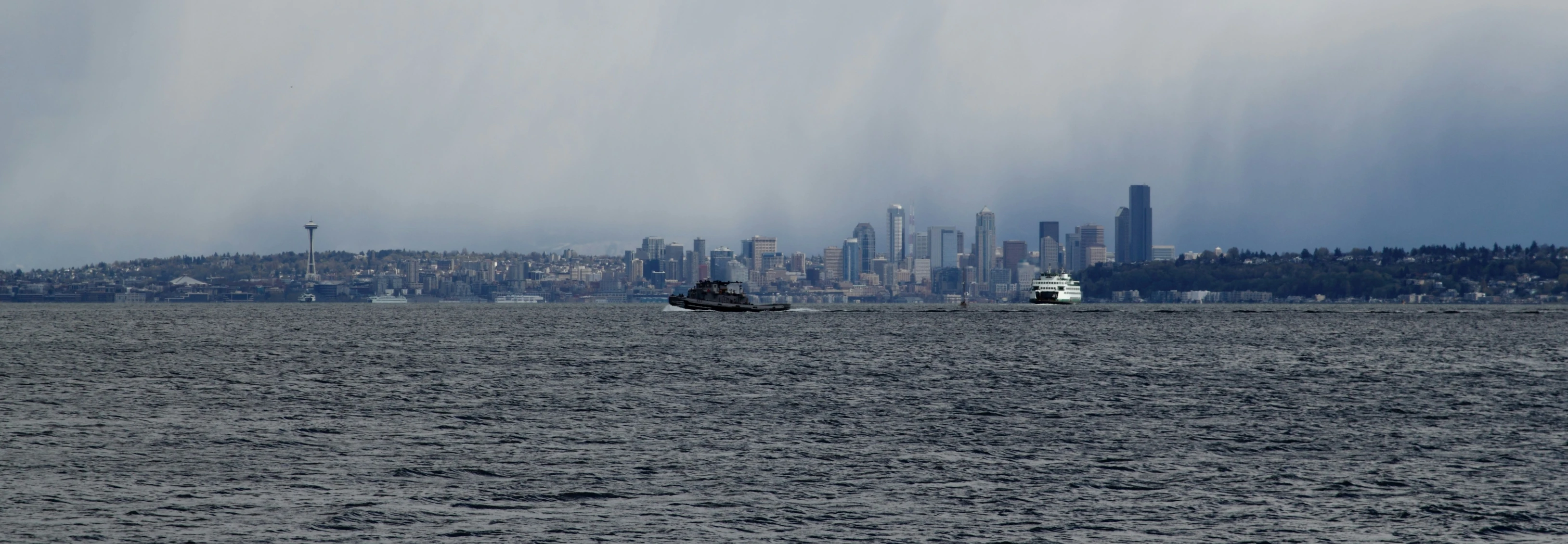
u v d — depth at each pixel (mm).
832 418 163000
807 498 107062
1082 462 125812
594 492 109250
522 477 116000
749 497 107375
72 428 148625
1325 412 173125
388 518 98000
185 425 152125
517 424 155250
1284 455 131125
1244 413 171375
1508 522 98875
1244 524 98250
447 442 138500
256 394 194250
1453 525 98062
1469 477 117875
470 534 93375
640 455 129500
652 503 104562
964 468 122438
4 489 107125
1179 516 100875
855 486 112312
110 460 123062
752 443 138000
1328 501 106562
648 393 197875
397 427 151250
